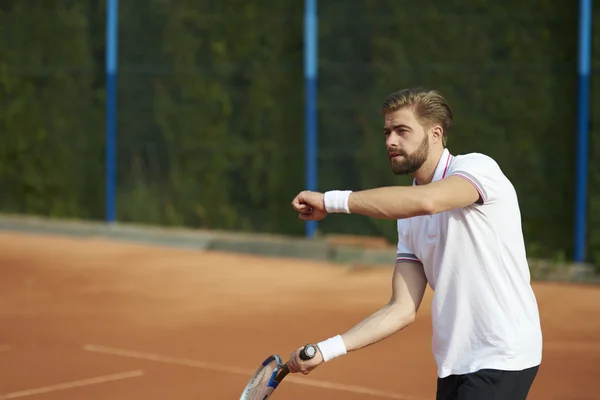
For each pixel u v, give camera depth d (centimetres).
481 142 1393
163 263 1441
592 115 1310
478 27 1388
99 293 1220
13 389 786
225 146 1611
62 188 1792
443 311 430
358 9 1473
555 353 905
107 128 1709
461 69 1402
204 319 1069
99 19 1736
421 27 1430
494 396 417
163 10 1655
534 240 1359
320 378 816
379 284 1269
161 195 1677
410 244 450
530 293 427
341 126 1495
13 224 1784
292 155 1552
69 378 820
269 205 1575
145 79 1680
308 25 1488
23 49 1817
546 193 1350
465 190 405
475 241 418
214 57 1614
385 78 1460
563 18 1330
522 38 1359
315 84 1500
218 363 874
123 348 934
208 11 1614
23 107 1825
